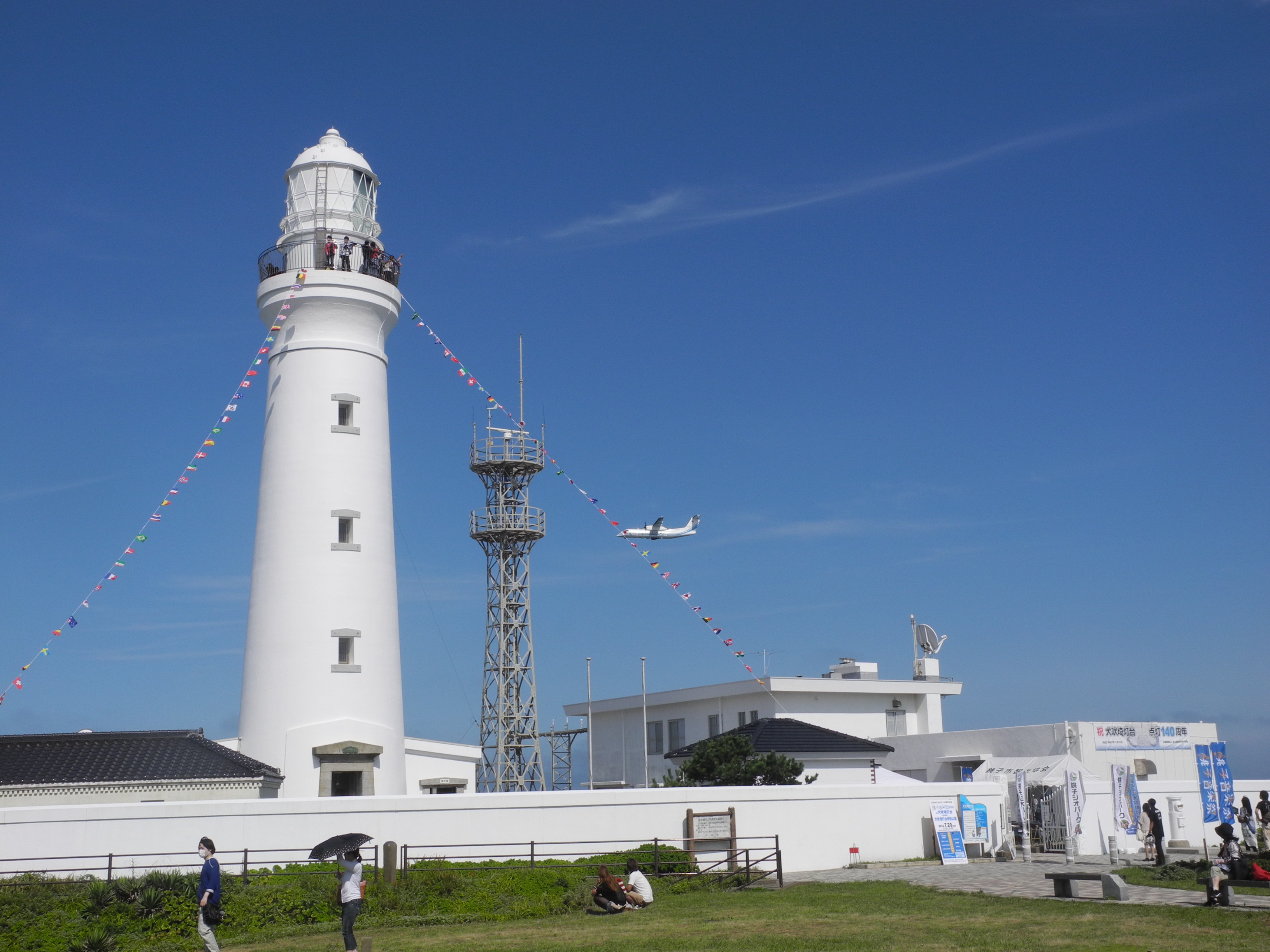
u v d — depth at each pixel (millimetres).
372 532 44719
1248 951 20234
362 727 42500
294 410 44719
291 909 28922
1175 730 55406
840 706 65562
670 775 60000
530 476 68500
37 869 33750
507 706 66438
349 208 47281
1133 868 35844
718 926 25141
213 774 38344
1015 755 54969
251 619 43781
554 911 29234
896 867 38406
